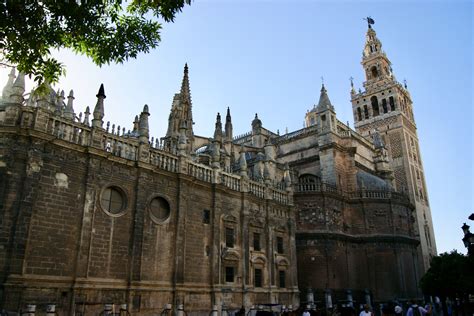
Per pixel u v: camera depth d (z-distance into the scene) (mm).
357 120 94125
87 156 25500
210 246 32500
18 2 11570
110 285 24656
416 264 55625
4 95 26812
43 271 21891
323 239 49062
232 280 33750
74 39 13102
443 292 45656
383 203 55188
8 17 11742
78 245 23703
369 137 87500
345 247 51188
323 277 47375
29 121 23000
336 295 46375
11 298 20125
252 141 69250
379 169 69750
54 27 12703
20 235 21156
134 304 25609
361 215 54688
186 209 31031
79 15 12414
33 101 25219
